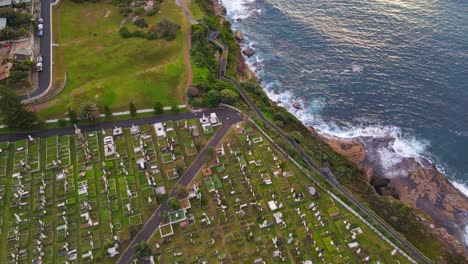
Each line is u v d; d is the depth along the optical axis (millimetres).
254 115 148875
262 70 186500
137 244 105750
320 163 136625
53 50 167375
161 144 136500
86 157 130750
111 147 133625
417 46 192750
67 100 147625
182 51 174000
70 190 122250
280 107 165000
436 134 156750
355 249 111875
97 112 143875
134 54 169000
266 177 128375
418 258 111375
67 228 112875
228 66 177875
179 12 198625
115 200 120312
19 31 165250
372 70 183125
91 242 109688
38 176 125062
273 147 138750
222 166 130750
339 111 167000
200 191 123500
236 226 115875
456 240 125125
